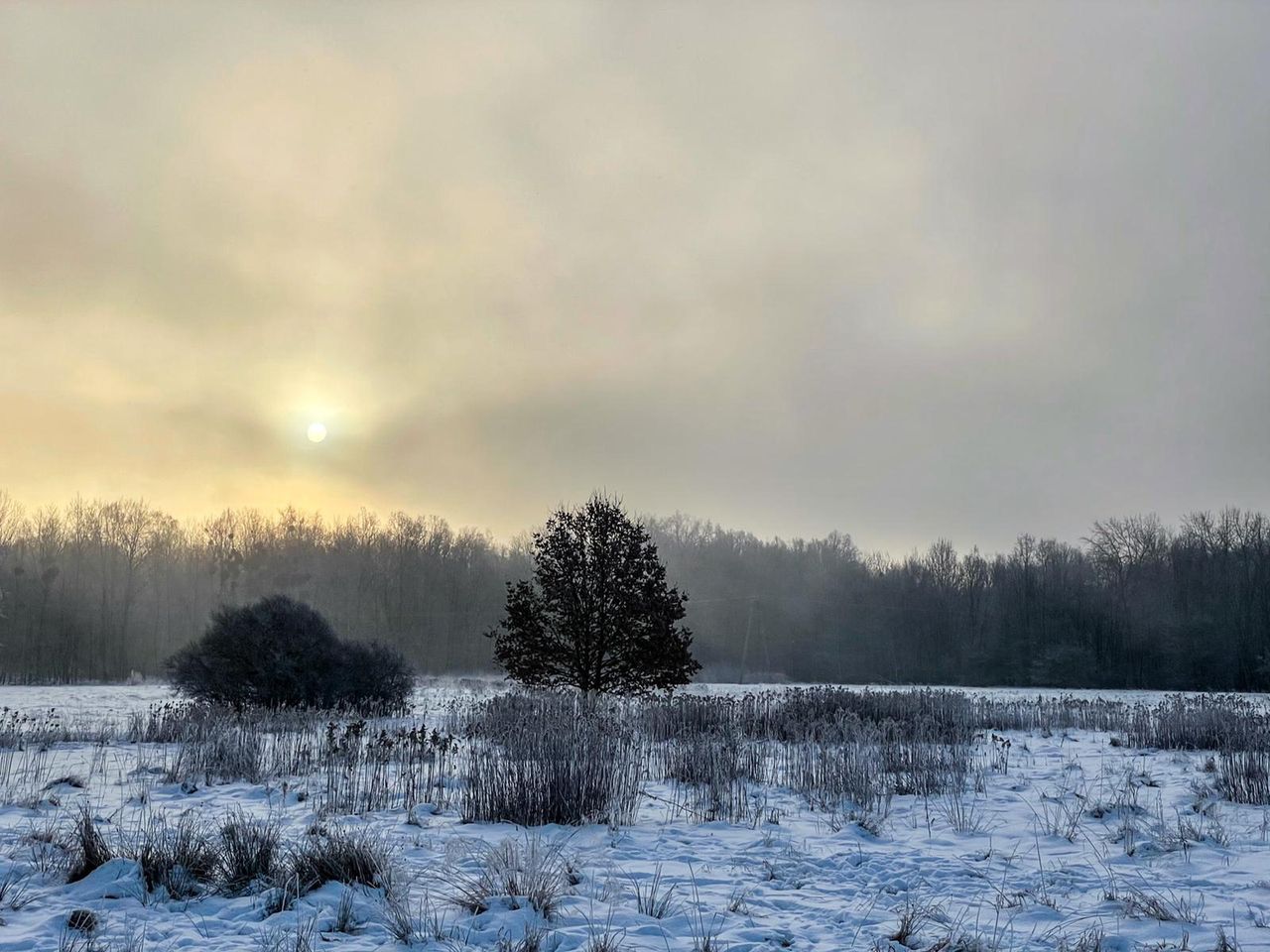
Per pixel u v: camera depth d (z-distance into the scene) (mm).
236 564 75875
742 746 14164
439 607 80312
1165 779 13242
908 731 17625
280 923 5809
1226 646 63156
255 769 12453
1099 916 6344
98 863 6926
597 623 21422
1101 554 77375
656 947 5531
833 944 5684
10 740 15812
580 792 9695
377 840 7535
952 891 7043
